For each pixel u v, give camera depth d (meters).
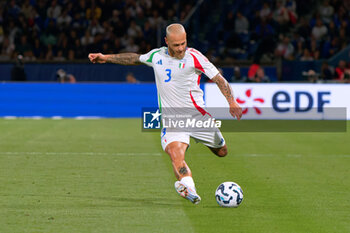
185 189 23.78
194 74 24.83
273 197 28.09
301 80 80.12
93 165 37.00
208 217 24.08
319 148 46.00
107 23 87.25
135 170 35.22
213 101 66.06
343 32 87.88
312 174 34.66
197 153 42.75
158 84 25.33
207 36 92.69
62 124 61.19
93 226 22.52
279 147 46.44
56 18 88.94
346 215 24.69
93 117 67.69
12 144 46.41
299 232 22.05
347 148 46.12
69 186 30.20
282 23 89.62
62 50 85.12
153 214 24.45
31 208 25.33
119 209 25.28
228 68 79.81
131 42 84.88
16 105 67.75
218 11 94.81
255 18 89.25
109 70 79.19
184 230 22.11
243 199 27.58
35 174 33.69
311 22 88.56
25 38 85.25
